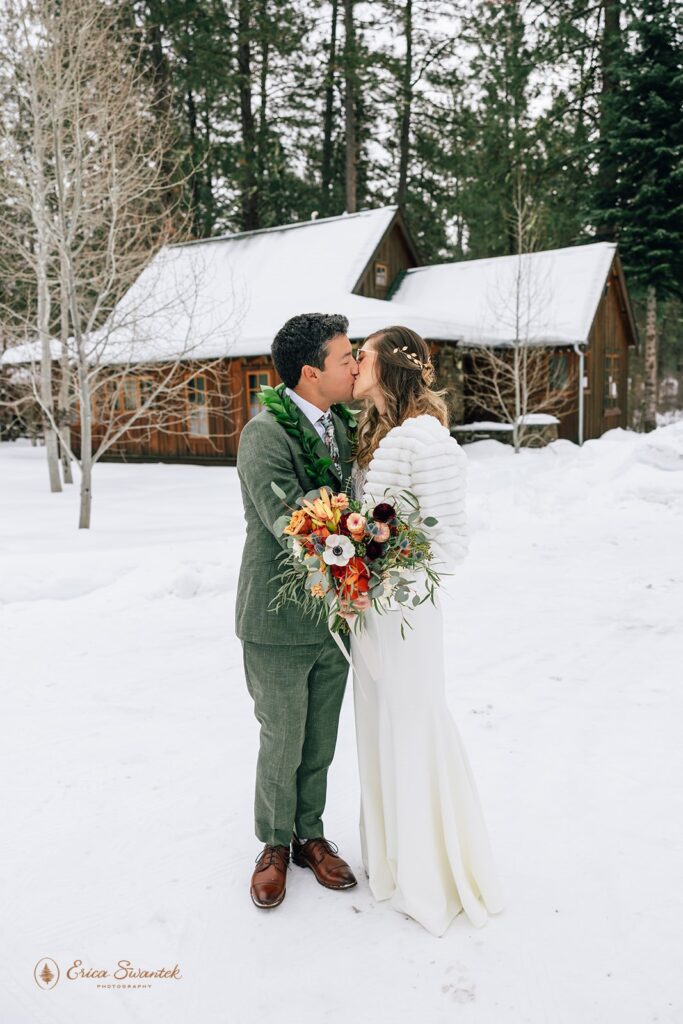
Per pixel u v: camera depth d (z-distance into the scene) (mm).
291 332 2354
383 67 25141
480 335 17234
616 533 7914
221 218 28453
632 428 26469
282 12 23734
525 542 7695
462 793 2324
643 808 2895
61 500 11414
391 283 21609
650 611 5289
